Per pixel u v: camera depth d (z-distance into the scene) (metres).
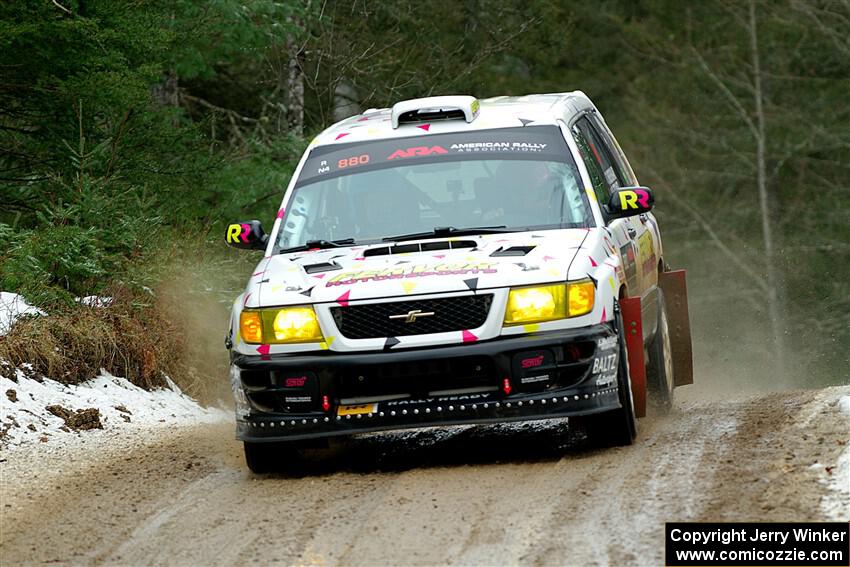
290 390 29.72
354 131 35.59
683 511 24.20
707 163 135.75
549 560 22.00
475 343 29.11
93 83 53.12
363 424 29.39
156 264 54.53
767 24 133.12
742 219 133.00
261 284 30.97
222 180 70.88
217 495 29.00
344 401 29.56
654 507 24.64
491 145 34.12
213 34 73.19
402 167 34.06
